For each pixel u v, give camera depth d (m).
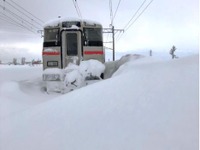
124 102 5.12
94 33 15.41
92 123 4.71
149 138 3.82
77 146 4.20
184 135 3.70
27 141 4.89
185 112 4.19
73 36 15.12
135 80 6.15
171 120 4.08
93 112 5.12
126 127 4.25
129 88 5.74
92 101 5.68
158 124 4.07
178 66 6.13
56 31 15.08
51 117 5.55
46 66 15.02
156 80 5.71
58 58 14.92
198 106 4.25
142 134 3.96
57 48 14.96
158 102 4.71
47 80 14.58
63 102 6.24
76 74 13.86
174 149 3.50
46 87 14.51
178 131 3.80
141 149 3.66
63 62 14.90
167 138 3.72
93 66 14.17
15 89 12.95
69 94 6.90
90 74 14.06
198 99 4.44
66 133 4.69
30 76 21.38
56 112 5.72
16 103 10.05
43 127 5.22
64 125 5.00
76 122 4.95
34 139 4.88
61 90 14.23
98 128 4.49
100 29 15.56
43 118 5.64
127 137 4.00
